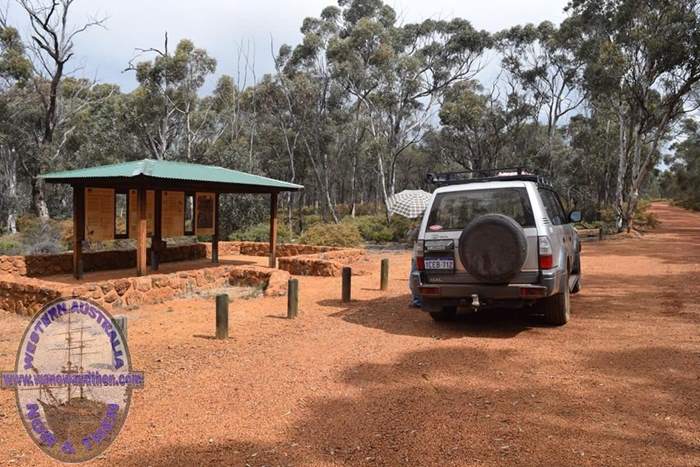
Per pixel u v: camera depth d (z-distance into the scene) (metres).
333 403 4.42
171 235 14.55
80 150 38.81
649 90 29.77
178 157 35.28
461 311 8.45
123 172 10.95
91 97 41.44
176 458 3.45
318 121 37.62
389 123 39.59
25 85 31.31
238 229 26.19
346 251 16.50
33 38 28.28
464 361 5.53
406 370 5.28
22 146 37.75
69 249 19.67
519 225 6.32
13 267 12.54
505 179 7.19
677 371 4.97
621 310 8.02
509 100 44.50
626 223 29.64
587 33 33.03
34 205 30.50
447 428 3.83
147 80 35.72
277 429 3.91
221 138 41.12
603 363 5.30
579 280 9.69
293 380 5.07
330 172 49.62
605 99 32.12
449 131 45.47
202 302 10.16
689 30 25.70
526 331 6.88
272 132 41.97
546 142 47.81
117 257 14.62
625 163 31.36
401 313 8.45
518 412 4.09
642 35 26.58
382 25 35.78
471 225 6.40
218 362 5.76
